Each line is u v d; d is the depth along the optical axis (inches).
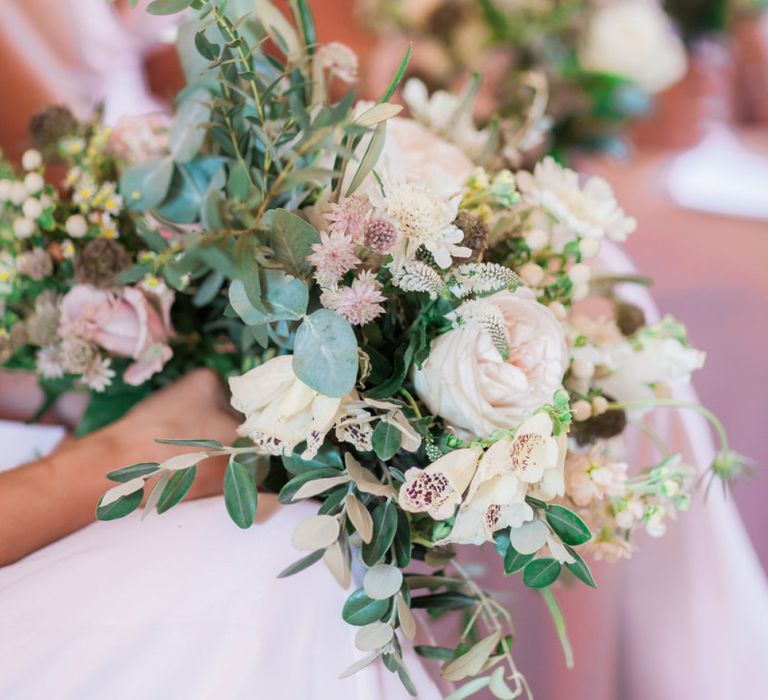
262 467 28.5
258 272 25.3
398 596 26.0
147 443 30.4
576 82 67.9
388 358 27.9
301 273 25.7
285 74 28.5
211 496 30.2
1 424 37.7
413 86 35.7
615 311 34.2
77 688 25.0
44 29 49.0
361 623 25.7
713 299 71.4
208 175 30.8
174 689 25.2
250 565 26.6
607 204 30.3
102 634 25.4
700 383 66.7
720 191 83.0
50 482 28.7
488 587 37.5
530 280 29.0
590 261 39.4
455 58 67.2
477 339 26.2
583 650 39.2
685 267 74.7
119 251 31.4
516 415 26.2
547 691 38.9
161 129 34.2
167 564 26.6
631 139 91.4
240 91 28.0
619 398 31.6
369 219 25.6
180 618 25.7
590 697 39.7
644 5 77.2
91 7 49.5
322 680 25.9
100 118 35.0
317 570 27.0
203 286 31.7
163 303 32.1
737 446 64.4
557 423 25.7
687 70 92.9
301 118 25.9
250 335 31.0
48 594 26.0
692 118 92.6
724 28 93.4
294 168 28.3
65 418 38.9
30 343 33.7
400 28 69.5
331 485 26.0
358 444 26.0
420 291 26.6
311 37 30.6
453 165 31.0
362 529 25.3
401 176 28.0
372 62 70.7
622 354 31.1
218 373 33.9
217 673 25.1
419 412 26.8
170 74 55.6
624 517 28.5
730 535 40.9
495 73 66.4
